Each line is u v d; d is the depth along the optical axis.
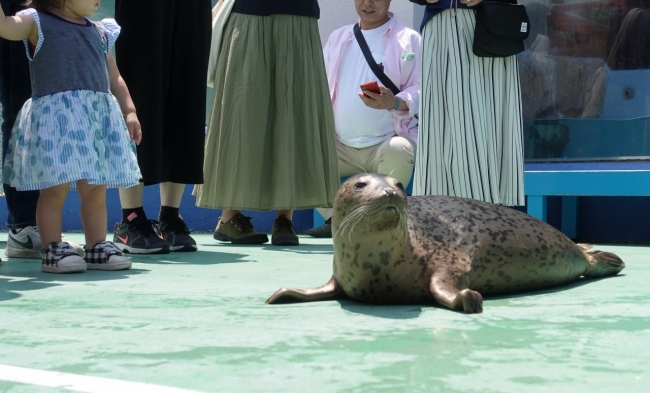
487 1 7.93
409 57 11.37
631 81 11.55
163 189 9.05
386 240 4.52
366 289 4.69
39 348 3.44
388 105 9.53
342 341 3.53
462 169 8.12
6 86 7.45
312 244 10.43
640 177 10.62
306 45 9.84
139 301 4.89
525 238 5.14
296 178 9.88
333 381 2.80
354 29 11.76
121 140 6.69
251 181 9.73
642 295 5.02
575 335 3.63
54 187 6.59
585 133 11.91
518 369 2.96
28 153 6.44
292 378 2.85
